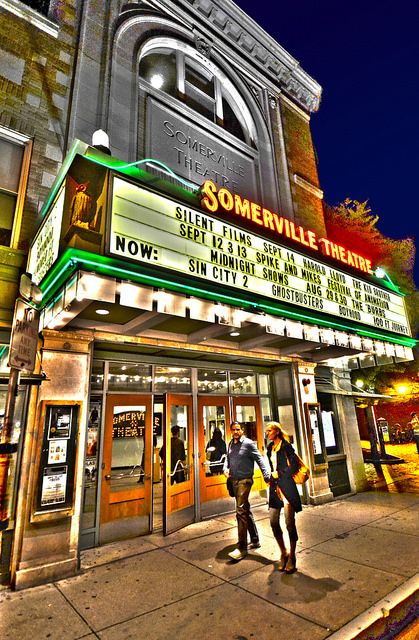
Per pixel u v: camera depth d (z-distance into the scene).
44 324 5.06
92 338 5.52
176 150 8.31
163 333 6.26
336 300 7.46
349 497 8.59
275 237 6.66
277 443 4.91
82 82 6.91
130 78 7.77
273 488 4.76
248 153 10.12
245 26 10.88
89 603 3.88
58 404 4.97
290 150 11.57
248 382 8.45
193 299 4.94
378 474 12.06
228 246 5.64
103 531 5.61
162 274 4.57
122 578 4.45
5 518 2.99
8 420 3.23
